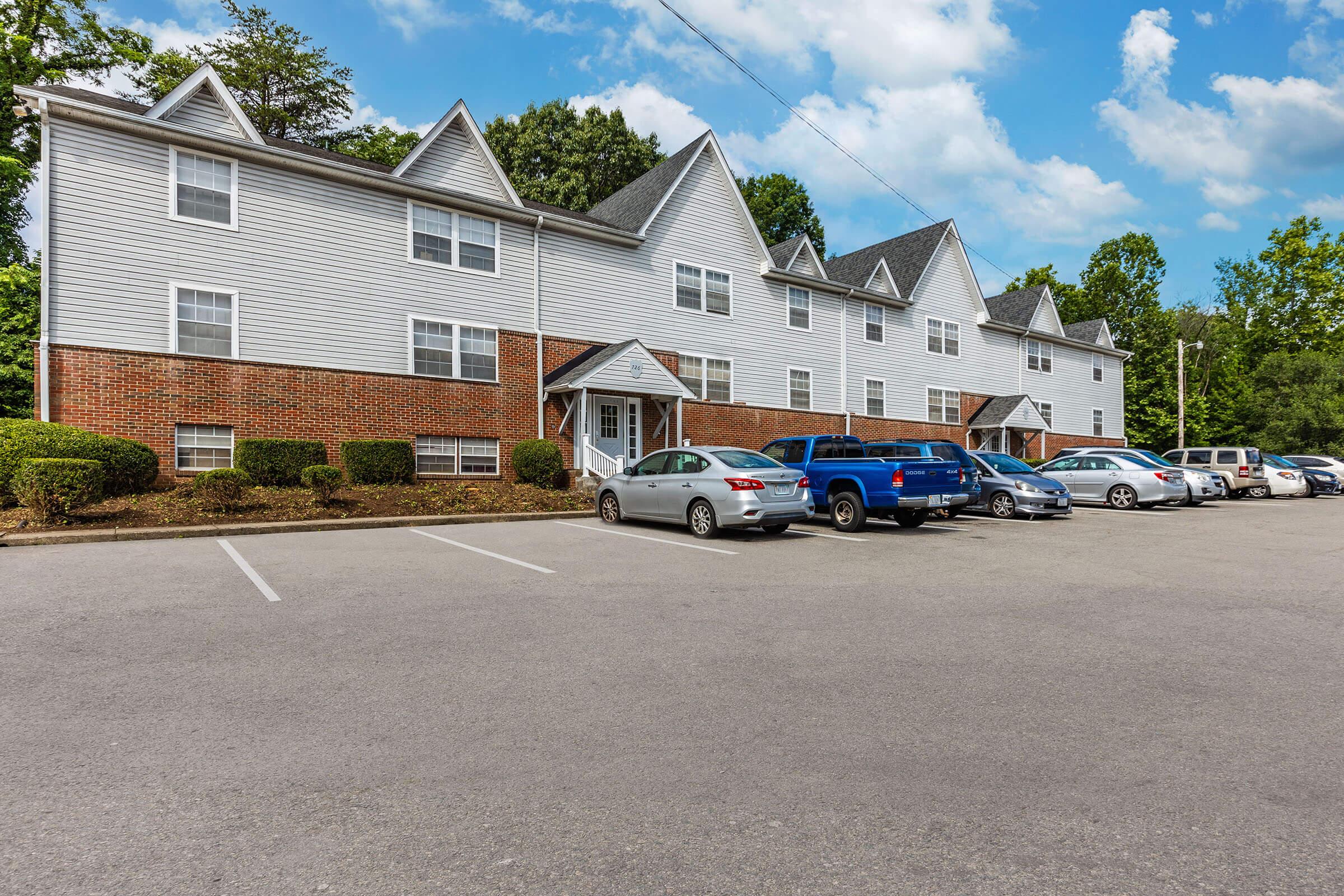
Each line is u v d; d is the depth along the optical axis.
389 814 3.01
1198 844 2.81
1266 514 17.53
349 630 5.78
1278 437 40.66
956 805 3.11
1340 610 6.79
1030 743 3.76
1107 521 15.32
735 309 24.16
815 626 6.06
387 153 37.66
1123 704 4.32
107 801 3.09
